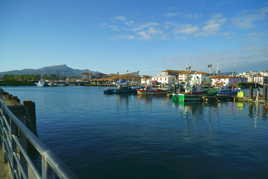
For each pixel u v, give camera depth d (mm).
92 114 29156
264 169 10867
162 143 15219
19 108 11883
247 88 97000
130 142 15375
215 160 12047
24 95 65250
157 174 10344
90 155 12688
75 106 38406
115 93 72250
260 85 94000
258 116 28281
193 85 52938
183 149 13930
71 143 14977
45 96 62188
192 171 10664
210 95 49781
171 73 122000
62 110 33000
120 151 13375
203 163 11625
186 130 19578
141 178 9977
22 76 188625
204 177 10055
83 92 83438
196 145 14844
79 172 10531
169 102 46875
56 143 14961
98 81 170250
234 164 11477
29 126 12258
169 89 70562
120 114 29312
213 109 35531
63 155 12664
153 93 68500
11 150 3547
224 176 10141
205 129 20109
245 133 18547
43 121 23609
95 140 15789
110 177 10062
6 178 3953
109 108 35938
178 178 9945
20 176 2939
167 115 28797
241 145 14914
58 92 82062
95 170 10758
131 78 137375
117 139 16109
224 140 16219
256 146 14680
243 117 27469
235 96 50125
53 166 1389
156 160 12000
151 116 27875
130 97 60219
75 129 19484
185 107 38031
